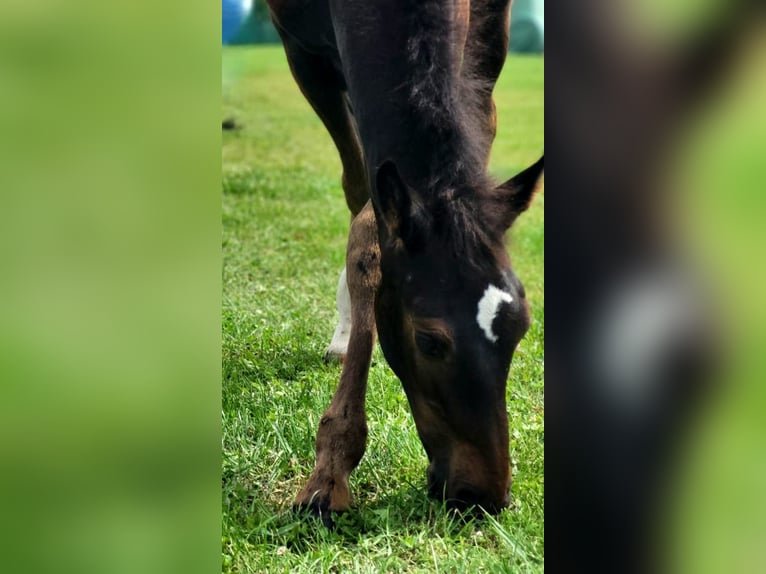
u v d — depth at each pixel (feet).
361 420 10.49
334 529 9.90
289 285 18.33
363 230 10.66
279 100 43.42
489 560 9.01
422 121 9.42
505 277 9.02
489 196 9.21
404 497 10.50
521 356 14.46
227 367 14.12
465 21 9.86
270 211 24.44
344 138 13.43
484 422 9.00
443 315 8.91
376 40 9.87
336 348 14.51
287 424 12.17
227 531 9.76
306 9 11.77
